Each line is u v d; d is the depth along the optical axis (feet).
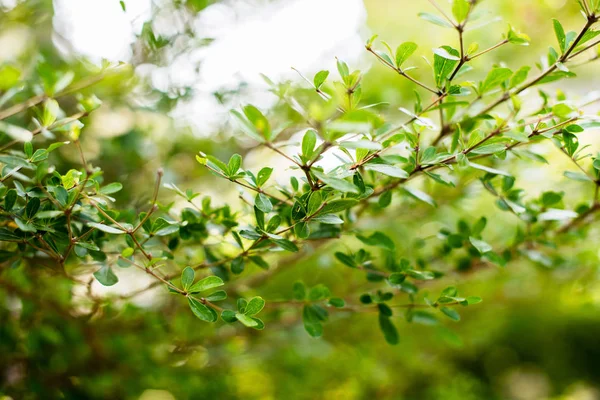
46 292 2.16
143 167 2.79
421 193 1.74
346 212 1.91
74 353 2.33
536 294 3.46
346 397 3.32
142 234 1.74
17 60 2.34
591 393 6.22
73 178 1.58
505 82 1.78
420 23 3.68
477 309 3.65
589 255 2.31
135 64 2.37
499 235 2.57
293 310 2.45
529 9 3.15
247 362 2.96
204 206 1.79
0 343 2.16
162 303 2.50
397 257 2.13
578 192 2.51
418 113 1.66
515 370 6.19
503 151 1.62
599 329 5.91
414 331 3.54
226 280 1.84
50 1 2.35
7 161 1.54
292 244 1.54
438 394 3.59
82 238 1.62
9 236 1.59
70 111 2.39
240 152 2.87
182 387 2.54
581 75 3.78
